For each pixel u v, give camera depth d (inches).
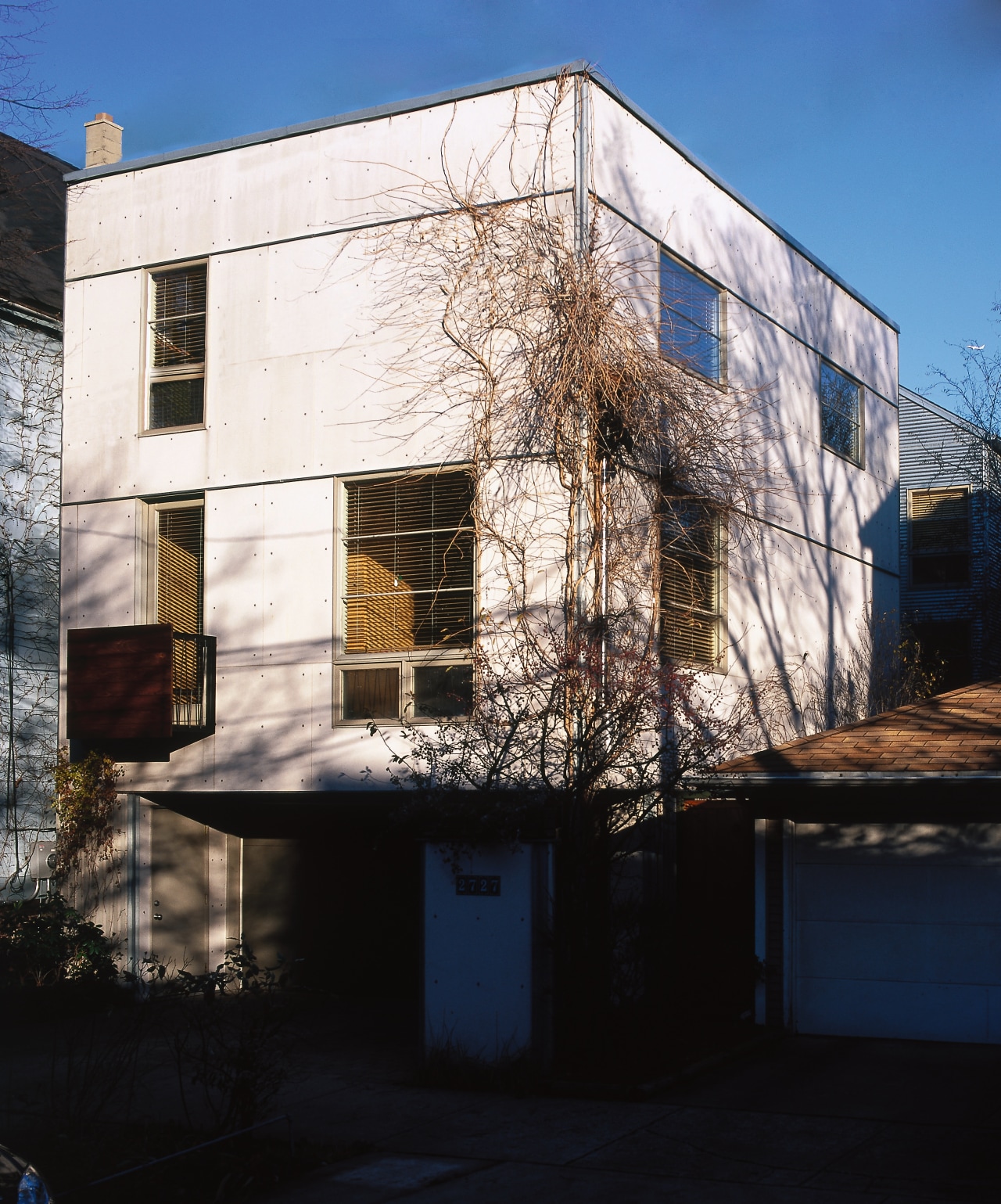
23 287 645.9
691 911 559.5
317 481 554.3
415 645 529.7
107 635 564.7
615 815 455.8
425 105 542.6
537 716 451.5
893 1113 368.8
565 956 426.6
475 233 522.9
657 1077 405.4
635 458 518.9
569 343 493.7
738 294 627.5
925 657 1065.5
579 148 507.2
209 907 631.8
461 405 522.3
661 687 480.1
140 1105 390.3
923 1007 480.1
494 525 506.0
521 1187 304.8
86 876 598.5
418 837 436.1
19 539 637.9
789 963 495.8
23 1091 406.9
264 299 573.6
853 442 767.1
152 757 582.2
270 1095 341.1
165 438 590.9
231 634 566.3
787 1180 306.3
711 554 584.1
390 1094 405.4
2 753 623.8
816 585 694.5
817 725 675.4
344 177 559.2
